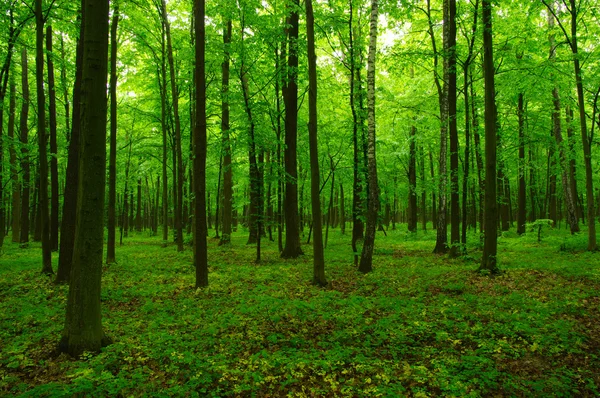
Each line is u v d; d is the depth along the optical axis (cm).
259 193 1419
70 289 577
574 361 540
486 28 1103
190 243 2184
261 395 465
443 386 467
